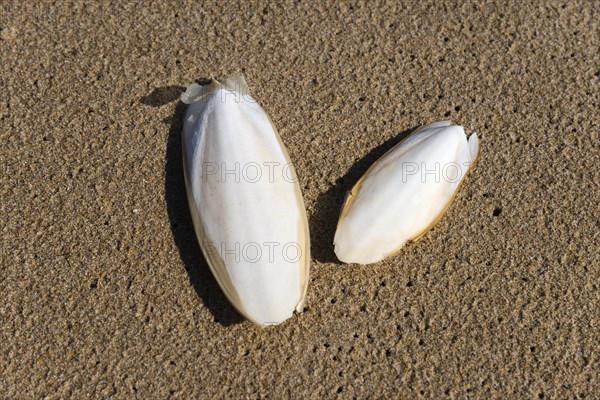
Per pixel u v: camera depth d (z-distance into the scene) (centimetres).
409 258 63
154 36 67
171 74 66
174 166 64
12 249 62
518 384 61
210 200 61
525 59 67
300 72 66
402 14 68
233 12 68
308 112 65
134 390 60
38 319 61
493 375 61
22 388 60
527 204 64
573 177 65
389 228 61
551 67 67
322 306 62
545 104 66
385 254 62
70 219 63
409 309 62
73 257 62
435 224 63
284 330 61
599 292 62
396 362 61
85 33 67
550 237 63
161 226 63
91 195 63
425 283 62
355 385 61
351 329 62
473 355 61
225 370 61
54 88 65
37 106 65
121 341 61
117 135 65
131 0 68
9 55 66
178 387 60
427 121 65
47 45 66
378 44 67
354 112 65
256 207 60
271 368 61
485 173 65
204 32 67
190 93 64
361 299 62
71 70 66
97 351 61
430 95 66
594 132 66
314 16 68
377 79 66
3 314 61
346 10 68
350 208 62
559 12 68
